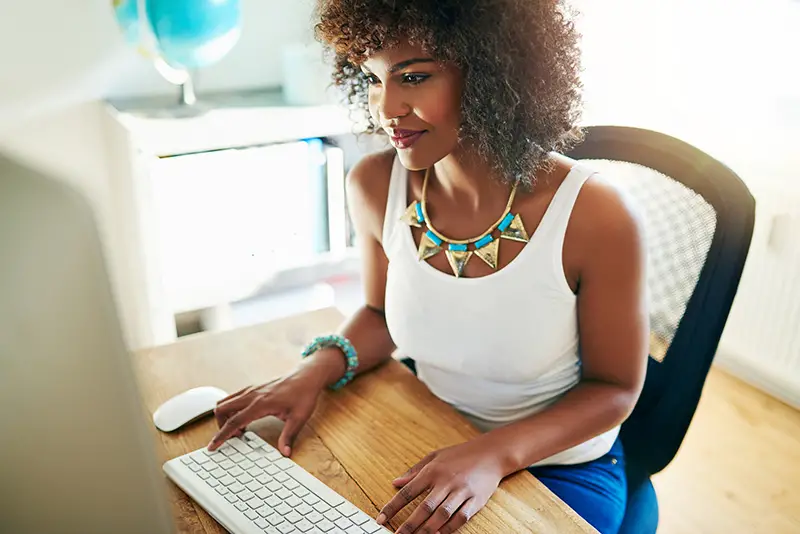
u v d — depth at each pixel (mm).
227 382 1044
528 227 937
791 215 1896
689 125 2109
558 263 929
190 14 1728
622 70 2264
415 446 903
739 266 997
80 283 313
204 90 2182
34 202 298
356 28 831
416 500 802
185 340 1149
